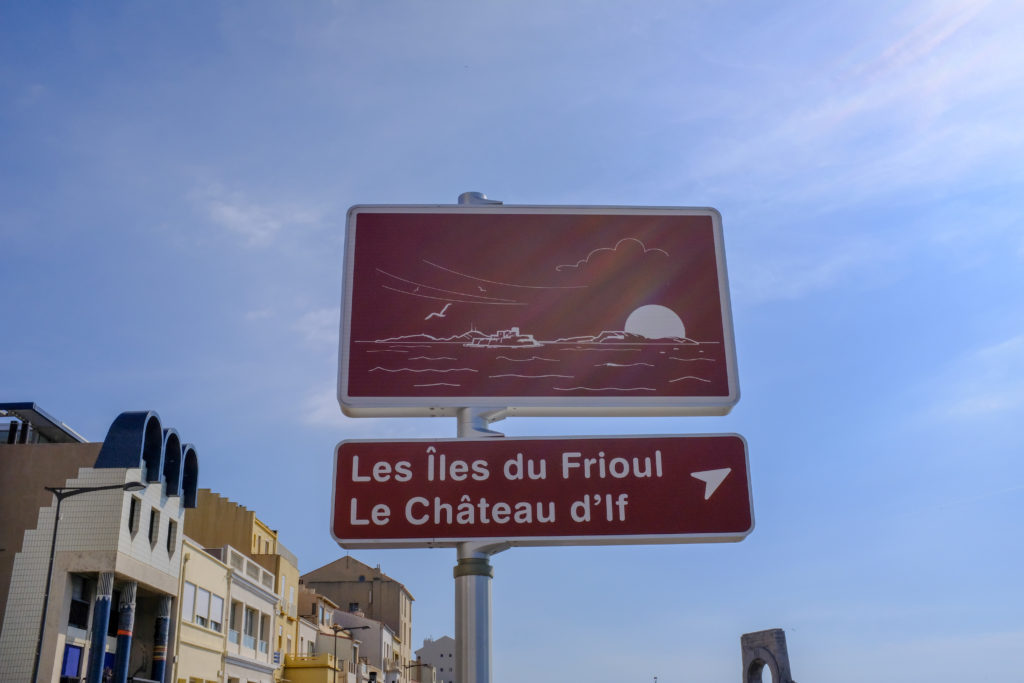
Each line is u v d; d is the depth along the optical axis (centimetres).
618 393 692
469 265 717
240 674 4316
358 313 701
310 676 5194
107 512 3144
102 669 3014
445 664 15075
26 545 3100
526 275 717
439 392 684
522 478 636
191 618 3734
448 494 631
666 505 635
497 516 628
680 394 695
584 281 718
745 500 639
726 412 707
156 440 3409
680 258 729
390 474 634
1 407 3722
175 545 3569
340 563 9238
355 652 6575
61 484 3234
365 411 686
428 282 711
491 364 692
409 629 9788
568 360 697
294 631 5559
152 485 3394
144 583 3297
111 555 3084
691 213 743
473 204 734
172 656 3519
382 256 717
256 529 5616
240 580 4353
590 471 639
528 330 703
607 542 625
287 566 5456
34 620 2992
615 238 732
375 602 9044
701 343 709
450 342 696
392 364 689
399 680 8400
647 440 648
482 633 609
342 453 638
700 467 644
